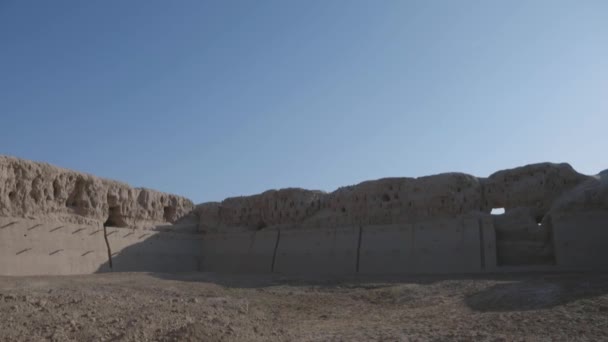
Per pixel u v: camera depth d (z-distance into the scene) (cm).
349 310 1698
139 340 995
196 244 3850
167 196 3891
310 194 3541
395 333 1212
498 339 1077
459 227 2638
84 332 1022
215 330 1114
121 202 3462
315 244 3247
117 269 3238
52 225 2891
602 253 2228
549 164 2641
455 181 2841
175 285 2292
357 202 3200
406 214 2969
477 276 2241
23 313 1134
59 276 2544
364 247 2991
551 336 1077
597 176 2600
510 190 2719
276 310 1689
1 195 2688
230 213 3944
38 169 2911
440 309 1559
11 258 2628
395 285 2100
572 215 2341
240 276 2900
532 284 1639
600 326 1106
